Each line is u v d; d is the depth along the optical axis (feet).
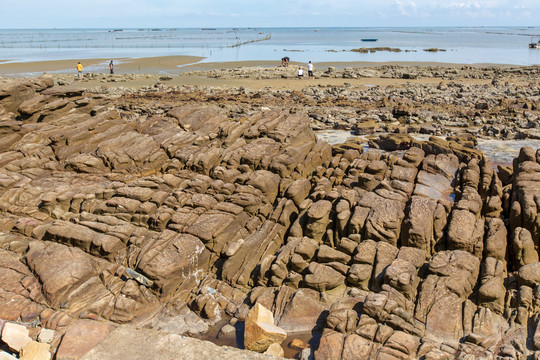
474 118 94.63
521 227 39.68
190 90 139.85
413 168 52.49
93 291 37.50
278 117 62.08
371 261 37.91
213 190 47.96
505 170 51.34
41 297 36.29
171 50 338.13
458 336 31.71
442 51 327.67
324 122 94.84
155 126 63.31
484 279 34.94
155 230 43.45
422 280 36.45
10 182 51.13
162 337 27.35
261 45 410.72
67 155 57.57
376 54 302.86
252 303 36.76
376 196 45.19
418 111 99.76
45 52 326.03
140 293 37.19
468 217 40.04
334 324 31.91
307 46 397.39
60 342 31.81
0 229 45.93
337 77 177.27
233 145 56.65
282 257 38.83
